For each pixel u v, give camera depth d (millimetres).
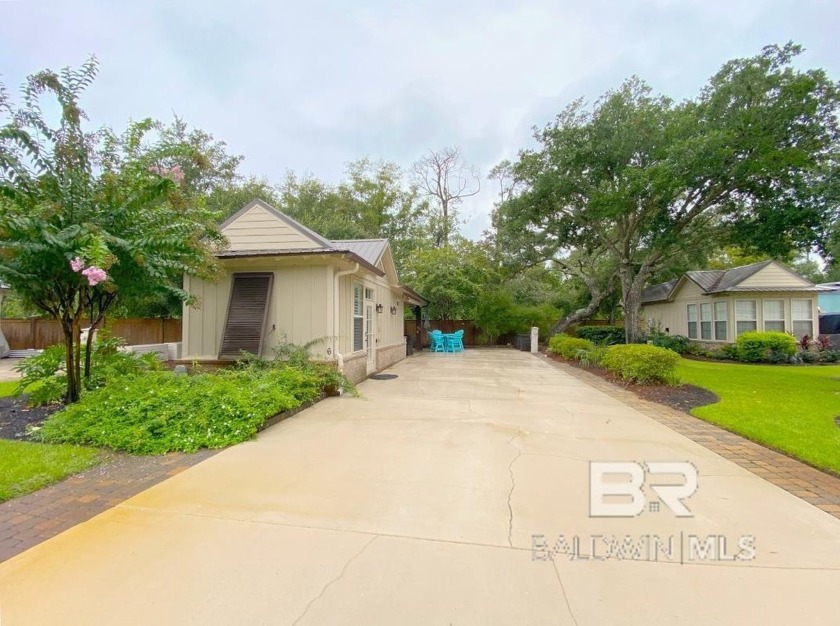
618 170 13328
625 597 1994
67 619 1836
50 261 4961
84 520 2770
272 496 3111
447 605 1925
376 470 3645
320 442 4449
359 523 2703
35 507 2963
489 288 20297
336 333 7750
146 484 3373
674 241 12461
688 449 4281
